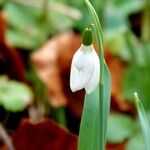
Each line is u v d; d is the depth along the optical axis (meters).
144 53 0.52
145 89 0.50
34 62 0.50
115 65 0.52
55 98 0.48
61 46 0.51
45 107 0.48
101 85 0.26
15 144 0.41
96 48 0.50
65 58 0.50
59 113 0.48
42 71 0.49
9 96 0.45
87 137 0.28
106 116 0.27
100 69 0.26
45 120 0.40
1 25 0.49
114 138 0.44
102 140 0.27
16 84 0.46
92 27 0.26
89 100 0.28
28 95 0.45
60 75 0.50
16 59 0.49
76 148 0.40
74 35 0.52
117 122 0.46
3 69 0.50
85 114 0.28
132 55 0.50
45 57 0.50
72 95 0.49
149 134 0.28
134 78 0.50
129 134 0.45
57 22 0.57
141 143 0.43
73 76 0.26
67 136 0.40
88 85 0.26
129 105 0.49
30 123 0.40
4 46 0.49
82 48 0.26
